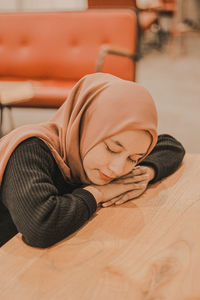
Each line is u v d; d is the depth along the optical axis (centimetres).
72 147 90
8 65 273
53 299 59
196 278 64
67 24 261
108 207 86
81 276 64
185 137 270
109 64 254
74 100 94
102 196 85
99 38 258
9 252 71
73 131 88
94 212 84
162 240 74
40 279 64
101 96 83
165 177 102
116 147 80
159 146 109
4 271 66
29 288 62
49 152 88
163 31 668
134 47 255
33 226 73
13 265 67
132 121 78
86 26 258
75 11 261
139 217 82
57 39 263
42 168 83
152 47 605
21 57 270
